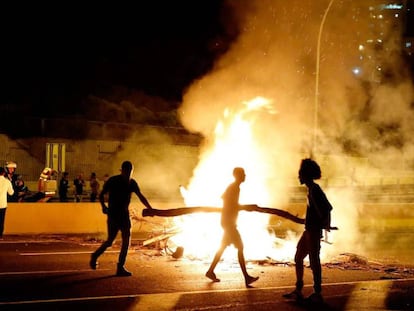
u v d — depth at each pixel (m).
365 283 8.91
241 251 8.49
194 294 7.75
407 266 11.12
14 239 14.33
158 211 8.95
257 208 8.55
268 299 7.54
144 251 12.06
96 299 7.29
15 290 7.79
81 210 16.39
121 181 9.10
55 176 24.08
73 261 10.62
